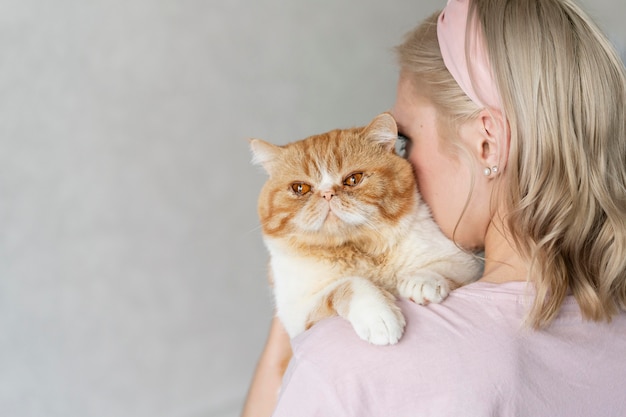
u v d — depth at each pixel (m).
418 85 1.15
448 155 1.14
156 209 3.19
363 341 0.97
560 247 1.01
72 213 3.03
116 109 3.06
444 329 0.97
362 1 3.55
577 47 1.00
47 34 2.90
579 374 0.97
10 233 2.91
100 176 3.06
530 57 0.99
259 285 3.46
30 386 3.00
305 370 0.97
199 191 3.28
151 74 3.11
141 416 3.22
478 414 0.91
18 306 2.95
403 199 1.35
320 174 1.41
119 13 3.02
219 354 3.38
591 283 1.02
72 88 2.96
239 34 3.29
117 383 3.16
